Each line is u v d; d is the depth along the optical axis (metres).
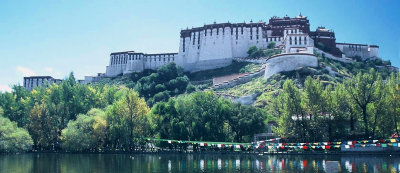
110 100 190.12
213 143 107.81
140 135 139.88
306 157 113.56
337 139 118.25
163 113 144.75
